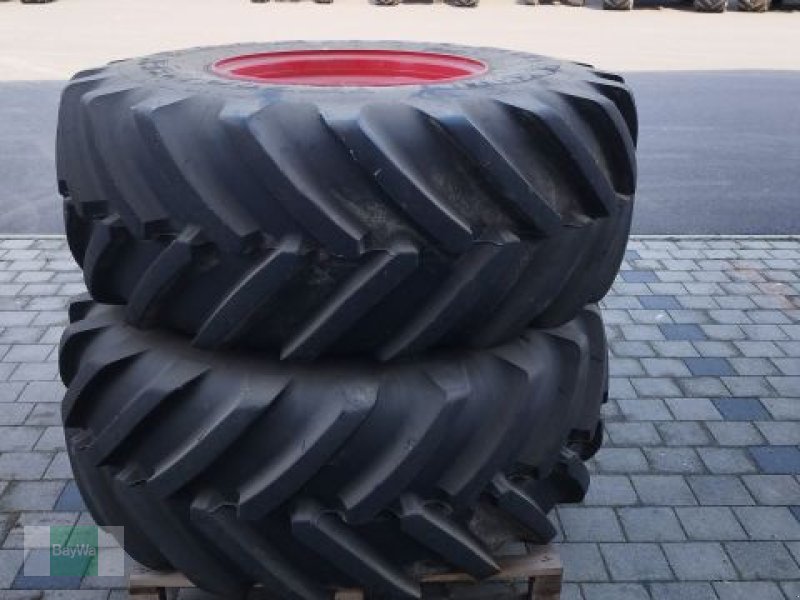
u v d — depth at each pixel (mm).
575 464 2316
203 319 1932
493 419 2000
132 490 2055
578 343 2184
